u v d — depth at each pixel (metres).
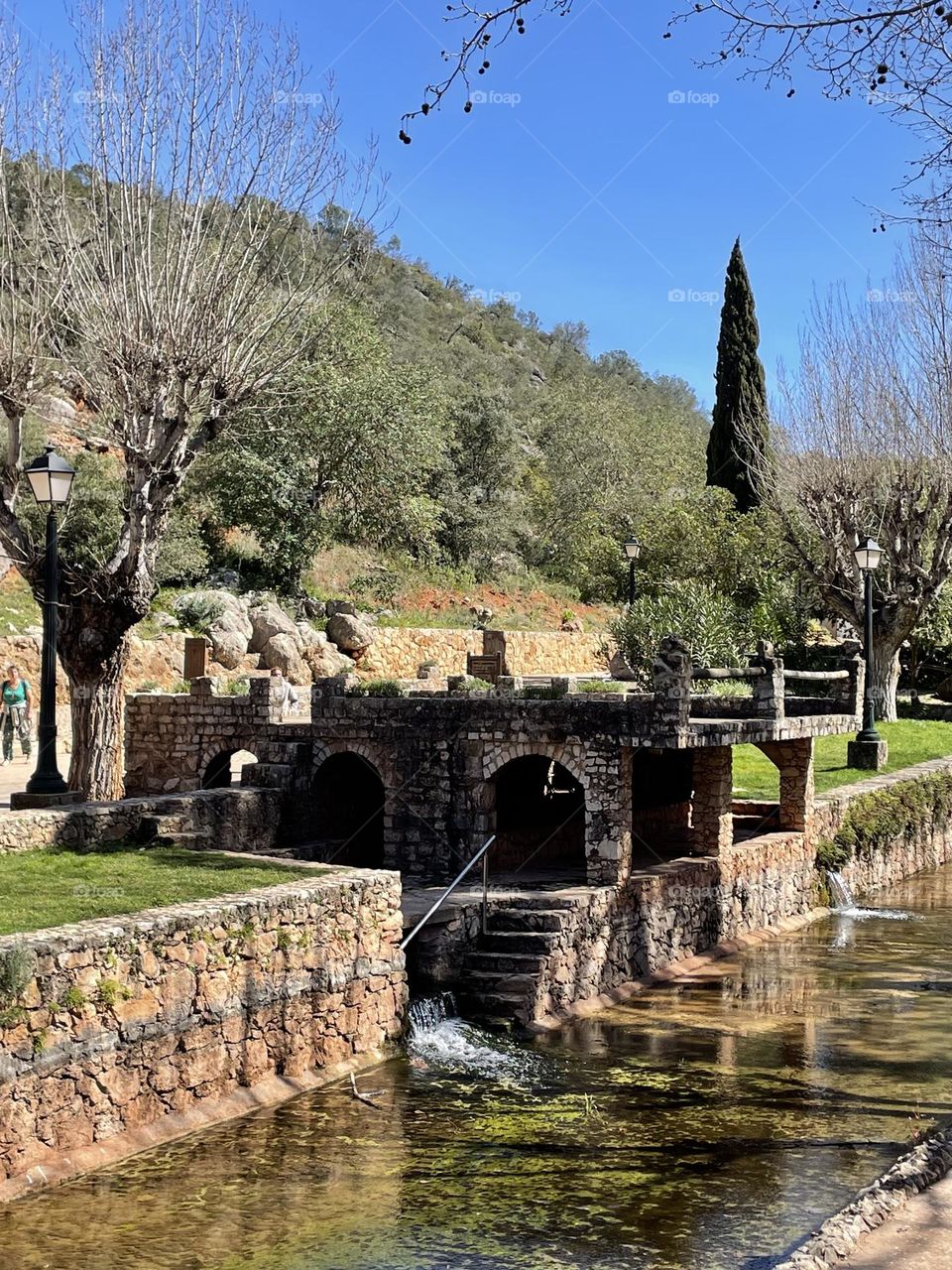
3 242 22.66
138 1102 12.02
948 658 50.25
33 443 31.06
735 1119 13.48
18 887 14.14
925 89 10.65
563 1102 13.98
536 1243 10.27
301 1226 10.49
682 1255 10.04
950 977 20.25
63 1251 9.85
